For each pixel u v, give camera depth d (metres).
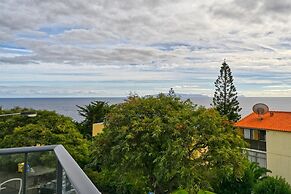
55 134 17.73
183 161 13.24
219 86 32.81
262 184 15.41
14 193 2.43
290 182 21.16
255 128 23.61
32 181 2.35
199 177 13.50
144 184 14.68
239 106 32.84
